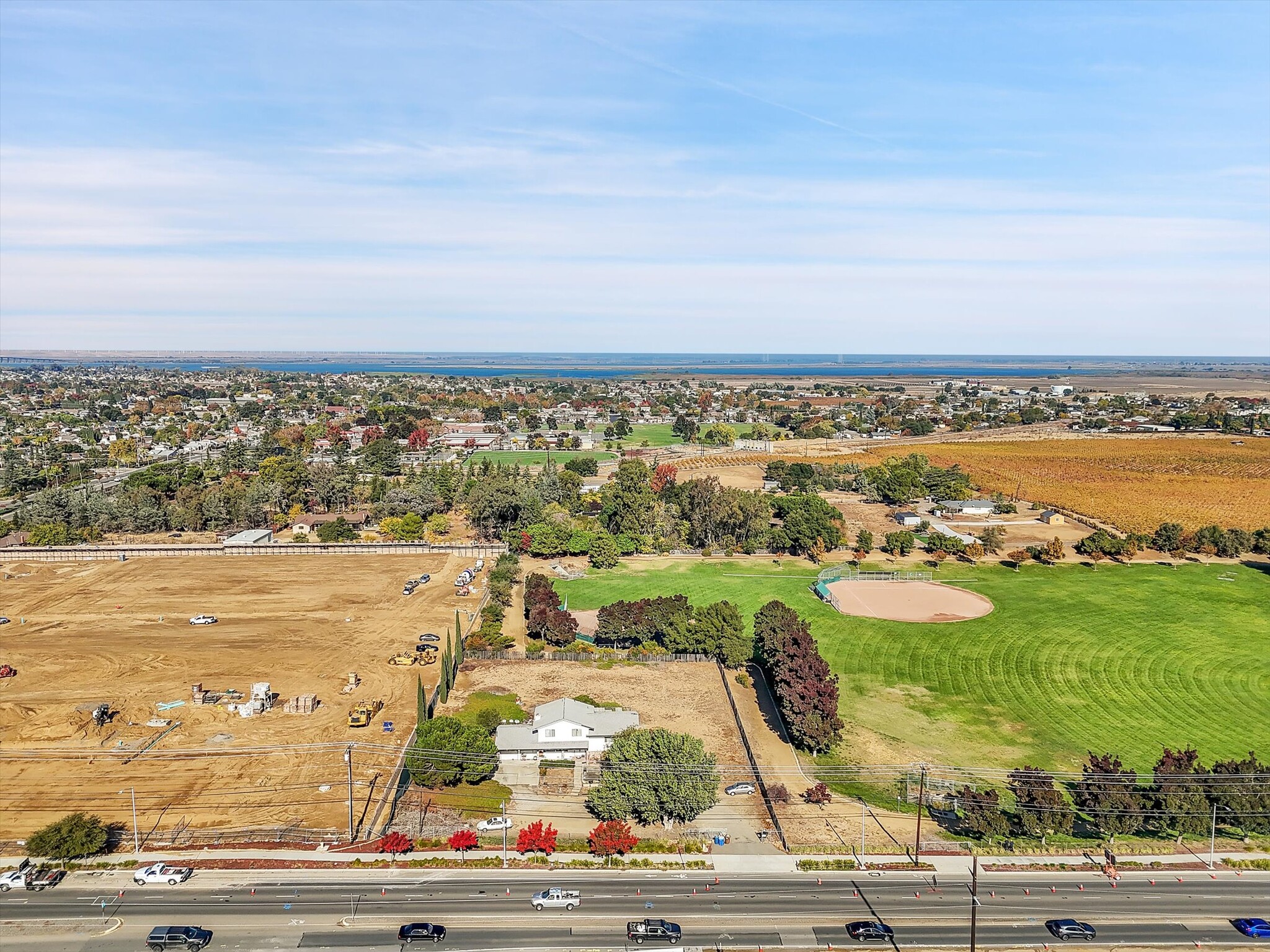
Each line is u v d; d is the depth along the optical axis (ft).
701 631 419.33
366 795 291.17
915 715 360.69
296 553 643.86
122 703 363.56
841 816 281.74
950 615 489.67
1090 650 433.89
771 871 248.93
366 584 557.74
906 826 276.82
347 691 377.91
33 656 417.90
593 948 212.23
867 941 216.13
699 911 228.43
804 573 586.45
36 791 289.94
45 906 225.97
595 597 526.98
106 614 489.26
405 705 364.58
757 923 223.51
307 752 321.52
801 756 324.19
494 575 529.86
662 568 599.57
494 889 237.66
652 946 213.25
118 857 250.57
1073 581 562.66
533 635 454.40
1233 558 620.90
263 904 228.43
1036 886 242.78
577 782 303.68
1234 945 215.72
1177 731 345.10
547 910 228.43
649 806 268.21
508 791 297.33
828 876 246.47
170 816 275.18
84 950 207.00
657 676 401.70
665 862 252.21
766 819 280.31
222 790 292.81
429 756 294.66
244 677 393.29
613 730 323.57
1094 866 253.03
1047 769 312.50
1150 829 273.33
